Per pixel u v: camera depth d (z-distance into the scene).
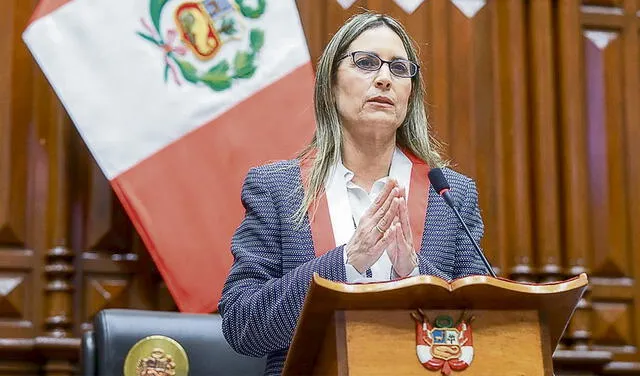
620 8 8.84
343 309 3.27
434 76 8.27
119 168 7.00
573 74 8.52
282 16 7.45
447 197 4.05
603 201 8.54
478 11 8.48
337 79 4.43
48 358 7.25
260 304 3.85
